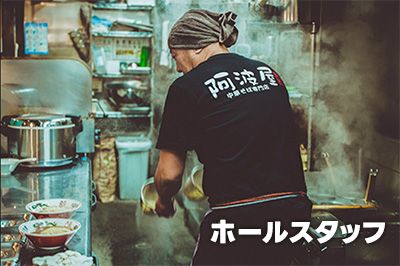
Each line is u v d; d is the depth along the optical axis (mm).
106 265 4672
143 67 6844
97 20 6848
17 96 4715
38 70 4695
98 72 6785
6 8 6168
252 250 2584
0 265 2176
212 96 2510
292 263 3523
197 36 2635
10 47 6238
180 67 2754
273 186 2525
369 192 3943
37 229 2408
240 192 2518
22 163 4008
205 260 2641
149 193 3355
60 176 3838
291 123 2646
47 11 6684
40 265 2121
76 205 2770
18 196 3295
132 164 6582
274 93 2615
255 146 2514
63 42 6754
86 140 4348
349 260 3510
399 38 4277
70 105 4742
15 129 4004
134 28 6914
